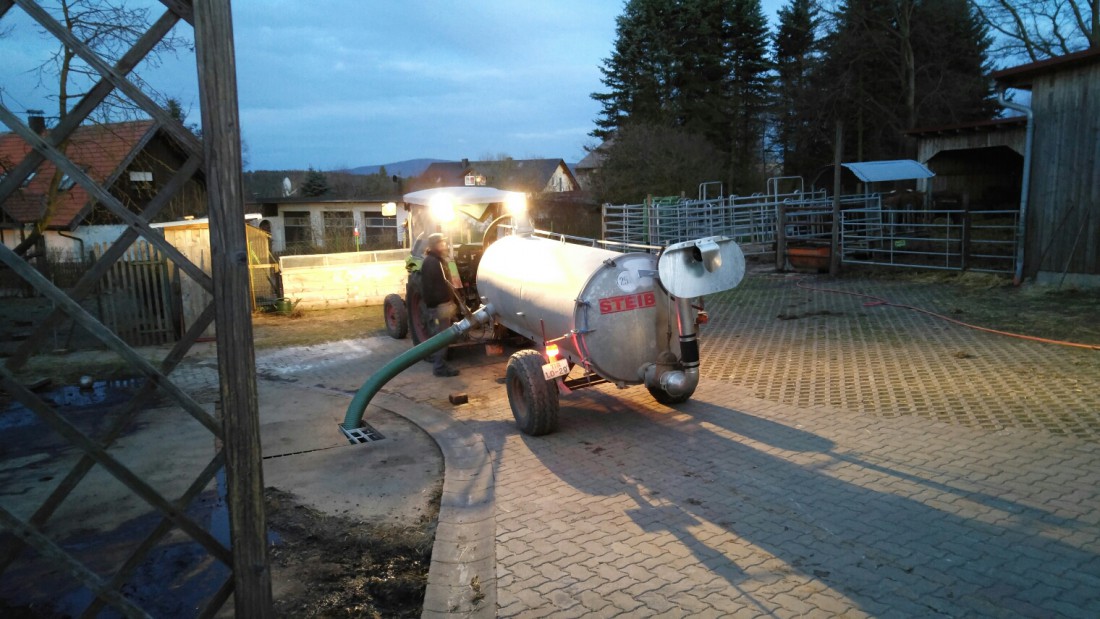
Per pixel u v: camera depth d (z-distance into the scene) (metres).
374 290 14.98
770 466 5.25
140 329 11.54
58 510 4.97
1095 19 24.17
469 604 3.65
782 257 17.28
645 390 7.57
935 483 4.73
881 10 30.83
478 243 10.40
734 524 4.34
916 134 19.22
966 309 10.77
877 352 8.55
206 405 7.71
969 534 4.01
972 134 17.95
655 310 6.13
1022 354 7.91
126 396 8.23
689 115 41.75
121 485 5.42
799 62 41.66
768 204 23.23
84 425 7.04
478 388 8.27
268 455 6.16
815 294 13.55
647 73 41.75
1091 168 10.99
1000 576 3.56
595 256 6.45
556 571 3.90
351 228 32.84
